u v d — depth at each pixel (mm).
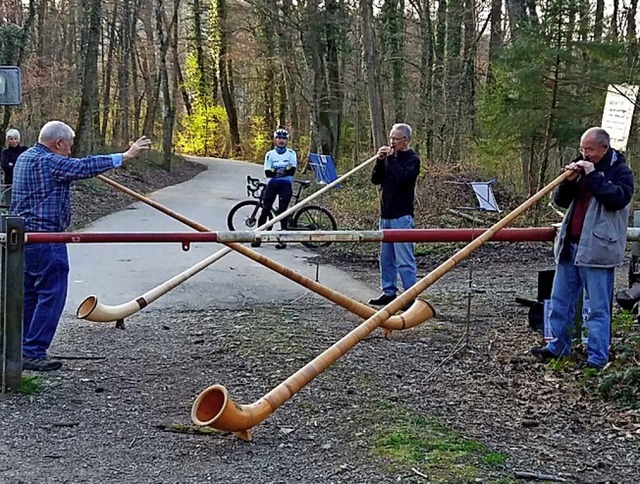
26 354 5531
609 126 9500
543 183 15547
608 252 5523
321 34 28031
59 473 3812
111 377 5461
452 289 9648
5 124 22438
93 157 5562
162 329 6996
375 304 8227
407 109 27328
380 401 5000
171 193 24953
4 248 4883
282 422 4555
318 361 4152
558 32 14516
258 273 10391
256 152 50500
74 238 5184
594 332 5680
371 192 20188
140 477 3781
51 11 31500
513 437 4465
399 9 27062
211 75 54219
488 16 27047
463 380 5590
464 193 17422
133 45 37250
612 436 4508
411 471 3840
